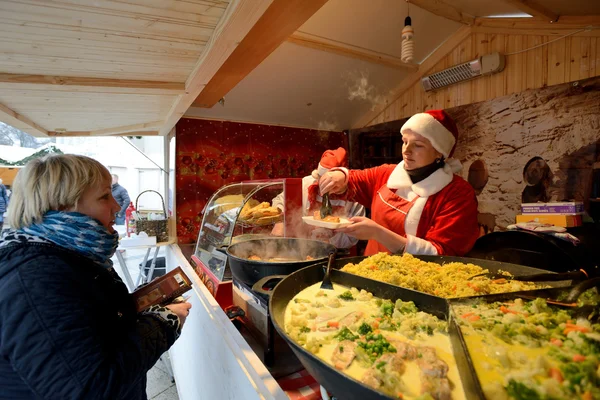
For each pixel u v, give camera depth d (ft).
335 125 13.61
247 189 7.55
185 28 3.67
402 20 9.08
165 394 8.34
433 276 3.49
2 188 14.23
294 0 4.45
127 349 3.13
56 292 2.74
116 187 14.97
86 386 2.66
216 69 4.75
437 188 5.27
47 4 2.94
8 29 3.41
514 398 1.59
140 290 3.94
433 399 1.83
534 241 5.49
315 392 3.03
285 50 9.07
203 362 5.13
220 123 11.68
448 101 10.71
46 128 9.50
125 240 10.19
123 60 4.58
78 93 5.78
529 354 1.93
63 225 3.14
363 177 6.81
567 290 2.64
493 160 9.56
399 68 11.02
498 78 9.46
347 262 4.18
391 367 2.05
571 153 7.93
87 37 3.71
